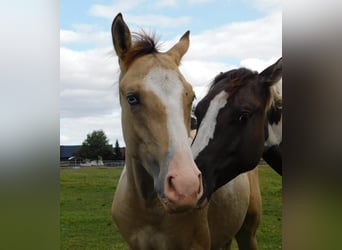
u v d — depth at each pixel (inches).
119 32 42.9
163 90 37.8
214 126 50.4
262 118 53.2
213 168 49.8
